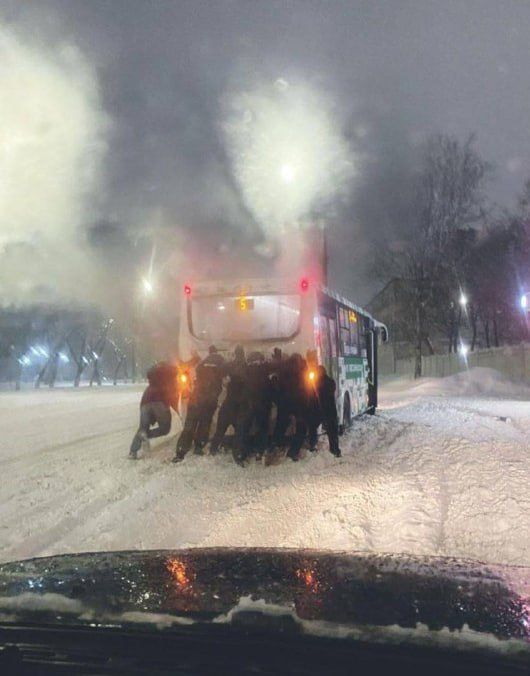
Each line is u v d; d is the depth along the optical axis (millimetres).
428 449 12375
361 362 18734
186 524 7363
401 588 2537
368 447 13023
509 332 51750
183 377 13055
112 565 3016
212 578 2711
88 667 1945
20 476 10445
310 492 8797
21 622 2176
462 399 29844
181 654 1962
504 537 6438
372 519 7258
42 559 3248
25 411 24969
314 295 13016
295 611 2219
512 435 14297
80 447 13859
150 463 11555
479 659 1868
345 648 1944
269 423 11828
